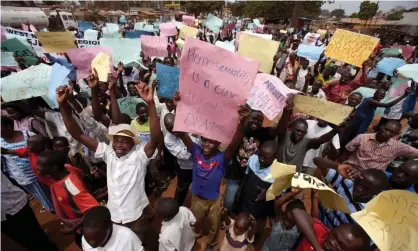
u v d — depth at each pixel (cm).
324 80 781
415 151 327
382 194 138
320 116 312
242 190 332
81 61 444
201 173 286
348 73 642
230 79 221
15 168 305
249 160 320
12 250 271
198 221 329
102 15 3531
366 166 360
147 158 266
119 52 588
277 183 182
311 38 1324
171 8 5938
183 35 973
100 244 191
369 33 3788
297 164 343
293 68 982
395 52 1188
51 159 227
